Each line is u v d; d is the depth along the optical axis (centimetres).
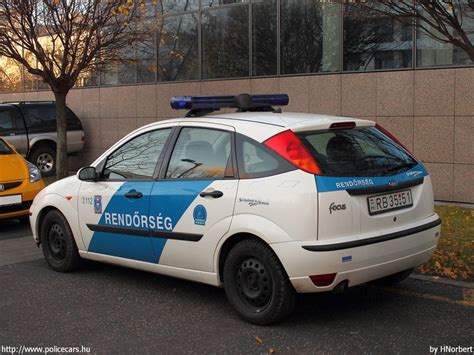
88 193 573
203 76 1288
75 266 613
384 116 1030
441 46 961
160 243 504
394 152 482
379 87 1030
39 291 555
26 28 1020
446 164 973
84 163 1576
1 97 1783
